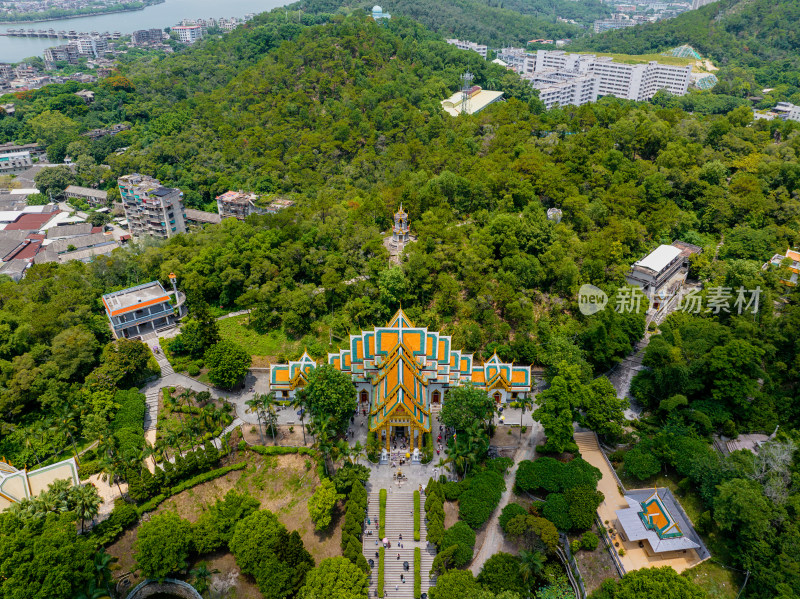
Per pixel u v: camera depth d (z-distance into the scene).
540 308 179.00
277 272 187.62
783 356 158.38
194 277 185.25
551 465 127.56
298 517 125.31
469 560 116.25
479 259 179.25
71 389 149.62
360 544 114.50
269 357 169.75
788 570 106.62
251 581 114.38
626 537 120.12
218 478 132.62
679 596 98.19
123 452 127.38
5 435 142.62
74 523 111.25
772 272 181.62
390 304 177.88
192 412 148.25
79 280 190.50
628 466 130.25
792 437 138.00
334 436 132.88
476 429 126.75
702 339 155.88
